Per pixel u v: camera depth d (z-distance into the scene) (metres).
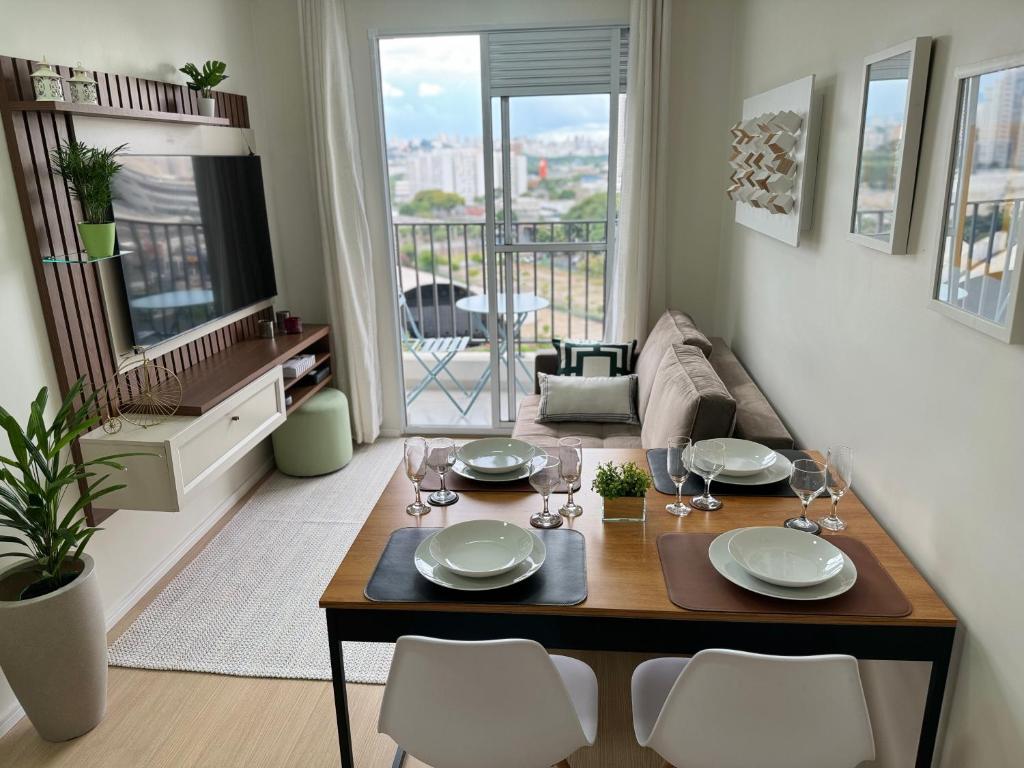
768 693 1.43
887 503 2.02
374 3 3.99
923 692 1.80
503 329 4.59
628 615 1.71
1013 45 1.40
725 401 2.55
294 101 4.12
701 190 4.16
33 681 2.20
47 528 2.19
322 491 3.96
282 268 4.34
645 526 2.06
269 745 2.31
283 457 4.09
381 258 4.38
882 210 1.97
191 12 3.38
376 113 4.13
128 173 2.79
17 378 2.37
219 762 2.24
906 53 1.80
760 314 3.37
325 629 2.84
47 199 2.45
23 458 2.09
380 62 4.16
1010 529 1.46
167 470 2.62
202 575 3.20
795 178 2.69
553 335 5.08
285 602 3.01
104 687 2.39
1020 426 1.42
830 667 1.39
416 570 1.87
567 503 2.20
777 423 2.68
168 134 3.11
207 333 3.41
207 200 3.35
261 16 4.02
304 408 4.02
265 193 4.12
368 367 4.39
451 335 5.55
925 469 1.80
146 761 2.25
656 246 4.16
